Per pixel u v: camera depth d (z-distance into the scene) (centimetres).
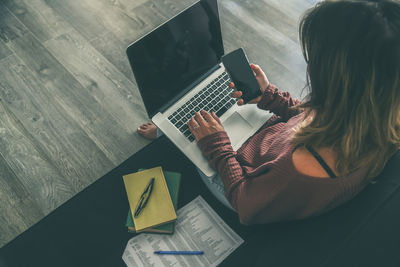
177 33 126
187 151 125
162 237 127
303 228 99
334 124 70
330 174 74
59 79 194
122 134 179
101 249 138
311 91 74
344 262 87
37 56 201
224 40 213
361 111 65
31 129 178
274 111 128
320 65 66
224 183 107
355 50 60
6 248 139
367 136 70
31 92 189
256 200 89
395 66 59
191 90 140
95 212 146
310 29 65
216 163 110
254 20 222
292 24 221
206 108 137
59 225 143
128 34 212
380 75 60
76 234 141
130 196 129
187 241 126
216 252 124
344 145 69
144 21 218
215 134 113
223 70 146
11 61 198
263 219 97
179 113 135
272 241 108
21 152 172
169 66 130
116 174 154
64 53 203
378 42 58
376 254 85
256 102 128
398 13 58
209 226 129
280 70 204
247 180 95
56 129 179
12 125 179
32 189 163
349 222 92
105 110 186
